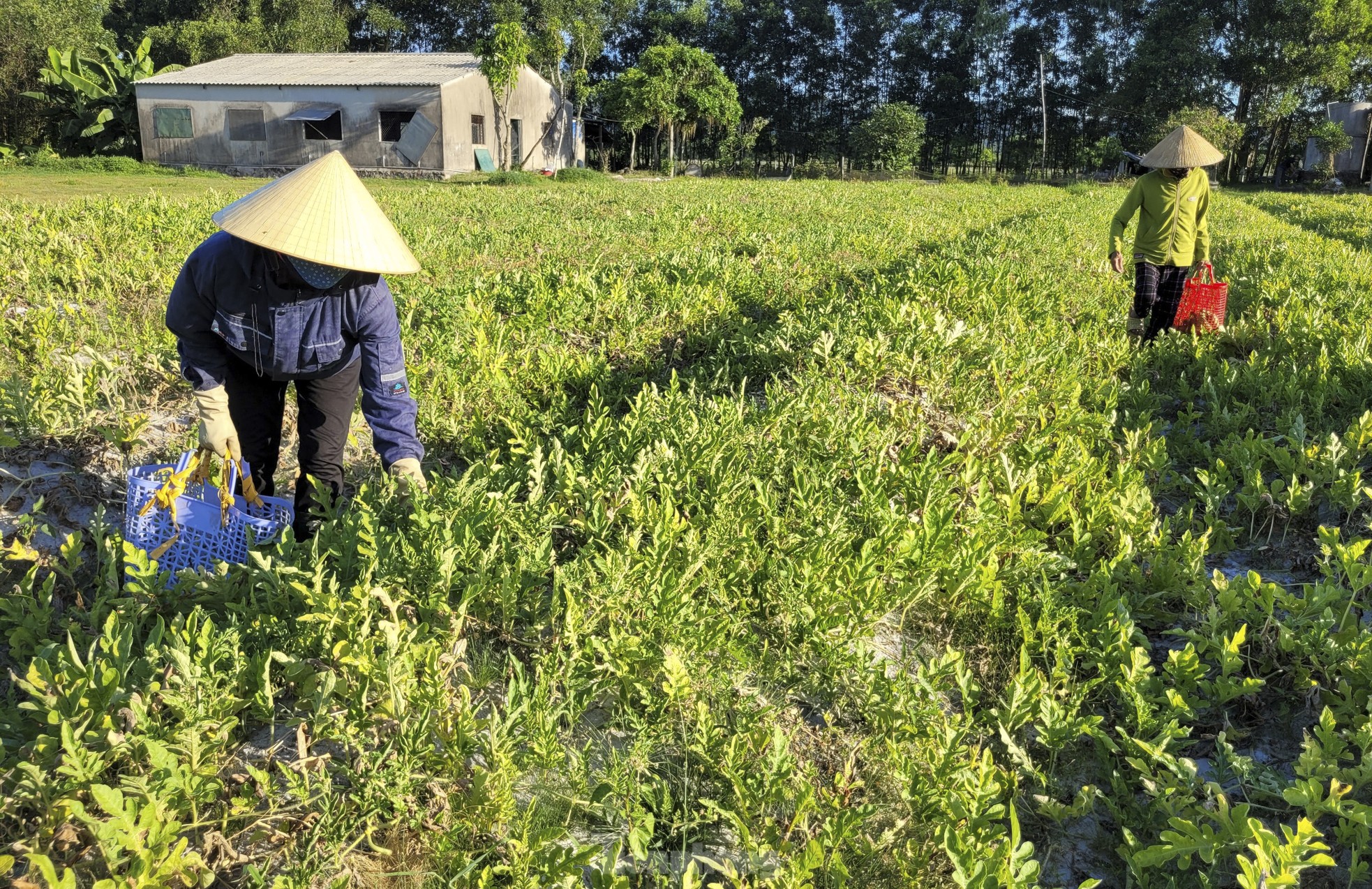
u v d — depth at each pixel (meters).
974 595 3.39
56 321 6.25
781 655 3.11
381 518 3.59
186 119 34.50
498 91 34.44
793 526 3.85
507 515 3.45
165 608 3.08
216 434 3.36
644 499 3.84
